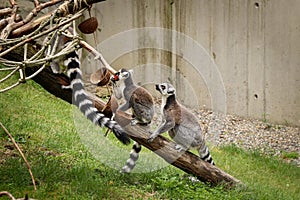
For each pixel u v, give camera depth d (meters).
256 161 12.44
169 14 17.55
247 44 16.00
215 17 16.58
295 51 15.09
